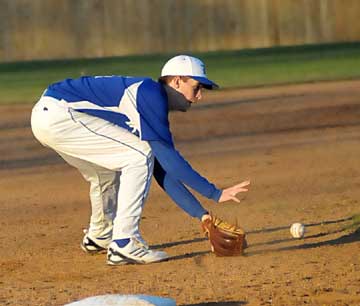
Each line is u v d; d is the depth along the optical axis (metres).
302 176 27.06
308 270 17.41
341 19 68.06
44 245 20.38
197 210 18.72
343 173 27.28
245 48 67.31
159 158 17.72
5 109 41.81
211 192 17.81
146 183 18.16
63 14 65.25
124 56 65.12
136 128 17.88
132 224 18.22
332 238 19.88
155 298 14.47
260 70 52.88
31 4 64.81
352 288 16.20
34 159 31.61
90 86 18.16
